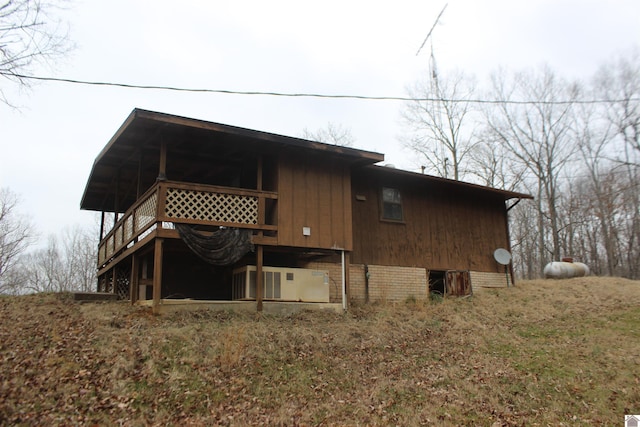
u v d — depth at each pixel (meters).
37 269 39.75
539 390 8.33
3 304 10.60
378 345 10.09
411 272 15.30
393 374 8.80
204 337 8.97
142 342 8.34
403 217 15.60
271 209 12.27
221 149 12.29
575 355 9.76
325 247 12.48
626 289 15.38
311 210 12.48
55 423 5.94
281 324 10.51
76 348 7.84
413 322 11.86
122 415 6.39
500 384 8.57
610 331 11.20
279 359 8.73
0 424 5.76
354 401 7.74
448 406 7.74
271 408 7.23
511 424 7.29
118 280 15.48
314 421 7.02
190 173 14.63
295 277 12.23
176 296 12.81
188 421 6.55
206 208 11.12
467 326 11.77
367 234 14.72
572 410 7.70
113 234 14.60
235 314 10.88
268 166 12.80
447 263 16.25
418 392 8.20
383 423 7.14
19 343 7.79
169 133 11.12
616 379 8.55
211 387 7.45
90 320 9.34
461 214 17.11
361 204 14.83
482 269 17.14
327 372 8.60
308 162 12.71
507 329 11.77
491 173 32.22
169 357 8.04
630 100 21.19
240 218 11.49
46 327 8.67
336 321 11.41
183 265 13.56
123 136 11.47
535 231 34.72
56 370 7.07
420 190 16.25
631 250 27.38
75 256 39.69
